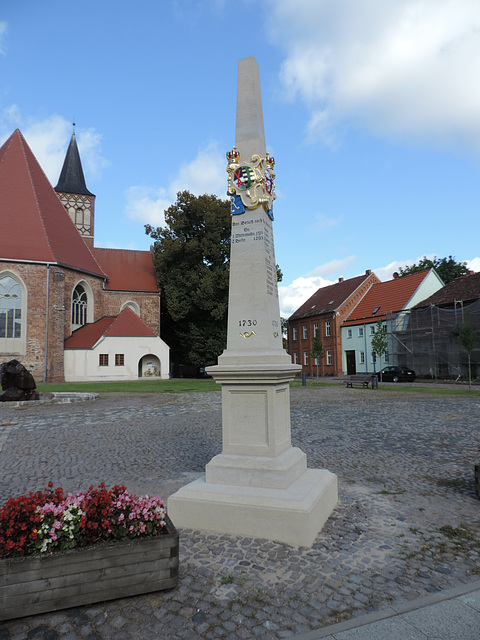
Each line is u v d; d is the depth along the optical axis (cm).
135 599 317
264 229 529
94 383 3192
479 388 2498
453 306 3453
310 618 292
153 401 1806
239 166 543
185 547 399
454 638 267
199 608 305
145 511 338
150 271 4716
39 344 3450
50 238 3675
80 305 3988
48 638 275
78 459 791
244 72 568
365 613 296
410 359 3650
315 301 5350
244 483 459
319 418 1259
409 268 5416
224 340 3806
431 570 357
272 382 462
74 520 323
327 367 4741
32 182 3806
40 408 1611
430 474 658
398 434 990
